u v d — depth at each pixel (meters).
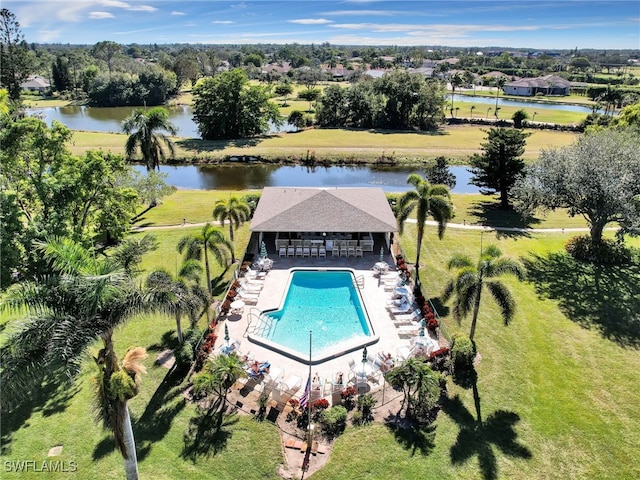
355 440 17.80
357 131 94.38
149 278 20.17
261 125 88.31
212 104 84.50
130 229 37.28
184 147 77.56
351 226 32.81
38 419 18.72
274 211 34.47
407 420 18.77
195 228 39.34
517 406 19.61
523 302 27.83
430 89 95.50
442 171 51.97
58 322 13.28
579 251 33.59
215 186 60.06
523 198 34.62
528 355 22.94
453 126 99.38
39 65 163.25
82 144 73.69
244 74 88.31
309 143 80.25
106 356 14.29
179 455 17.12
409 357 20.97
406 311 25.81
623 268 31.72
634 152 30.89
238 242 36.22
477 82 186.00
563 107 127.69
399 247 33.97
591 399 20.06
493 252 22.78
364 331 24.88
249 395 20.02
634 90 124.44
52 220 26.14
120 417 14.39
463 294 21.53
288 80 168.25
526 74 199.38
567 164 31.78
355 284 29.27
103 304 14.03
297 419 18.75
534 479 16.33
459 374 21.45
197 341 22.50
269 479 16.23
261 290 28.59
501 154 43.59
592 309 26.95
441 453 17.25
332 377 20.97
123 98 131.62
